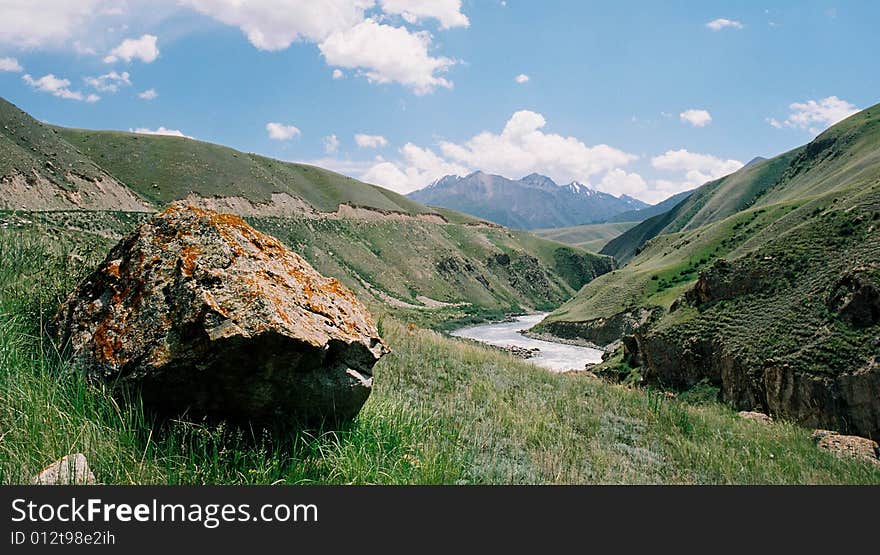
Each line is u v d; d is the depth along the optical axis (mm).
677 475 6738
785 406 31250
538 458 6215
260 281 4621
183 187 136875
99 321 4797
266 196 153750
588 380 13852
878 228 39812
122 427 4035
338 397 4695
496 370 12039
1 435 3674
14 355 4551
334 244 151125
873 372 27406
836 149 158250
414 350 11727
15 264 6223
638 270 117750
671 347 43281
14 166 84562
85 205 94000
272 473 4141
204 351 4078
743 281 44344
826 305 34188
